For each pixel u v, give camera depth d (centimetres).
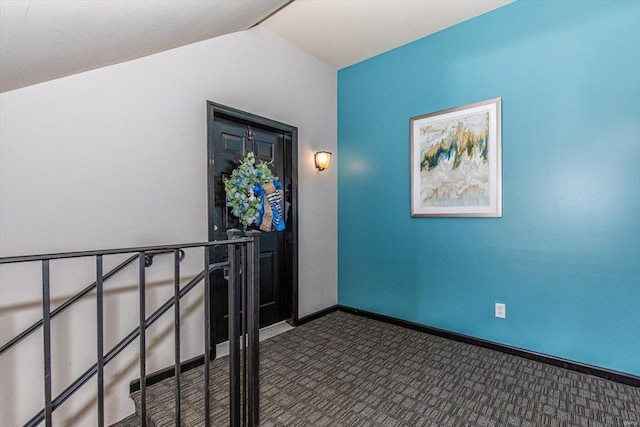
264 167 256
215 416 175
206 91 235
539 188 235
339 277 362
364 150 338
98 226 182
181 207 220
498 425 166
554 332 231
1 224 150
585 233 219
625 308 206
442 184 281
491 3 244
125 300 194
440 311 287
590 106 215
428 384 205
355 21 268
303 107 318
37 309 161
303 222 322
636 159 202
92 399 181
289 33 286
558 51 226
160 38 170
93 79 179
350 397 191
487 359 240
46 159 163
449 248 280
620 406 181
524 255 242
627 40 203
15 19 88
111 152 187
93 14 106
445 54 278
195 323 231
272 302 308
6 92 150
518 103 242
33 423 124
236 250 148
